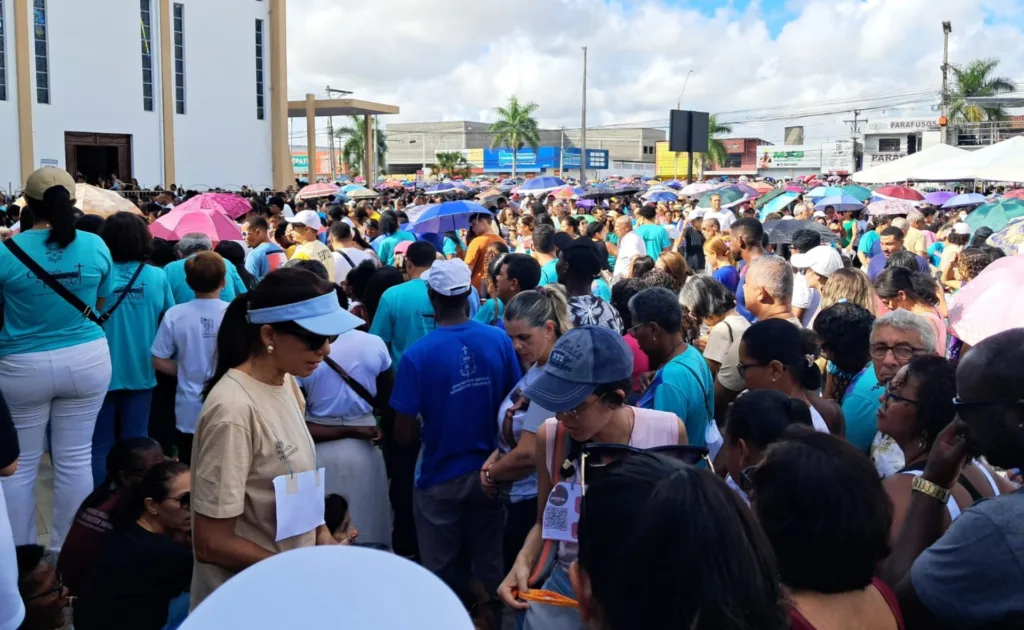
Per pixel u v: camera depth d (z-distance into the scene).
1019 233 7.47
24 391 4.47
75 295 4.57
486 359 4.14
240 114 40.62
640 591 1.36
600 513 1.46
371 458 4.39
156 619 3.53
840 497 1.78
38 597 3.27
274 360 2.68
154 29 35.94
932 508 2.29
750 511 1.49
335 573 1.13
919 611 2.01
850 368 3.96
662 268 6.81
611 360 2.66
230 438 2.54
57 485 4.76
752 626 1.33
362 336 4.41
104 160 35.38
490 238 7.98
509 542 4.08
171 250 6.89
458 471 4.11
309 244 7.82
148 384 5.56
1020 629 1.84
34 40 31.42
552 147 97.69
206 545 2.54
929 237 12.10
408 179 83.25
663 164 99.56
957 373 2.12
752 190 20.27
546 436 2.87
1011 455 2.02
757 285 4.66
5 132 30.48
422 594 1.11
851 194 18.06
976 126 50.75
